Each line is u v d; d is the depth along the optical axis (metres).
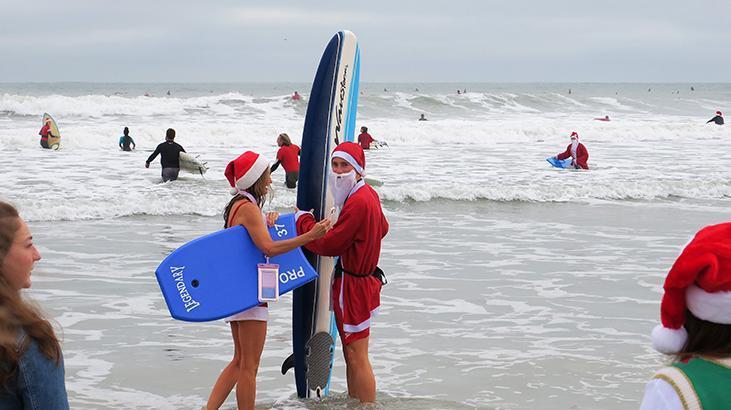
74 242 11.73
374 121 42.28
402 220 14.18
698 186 18.14
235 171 5.22
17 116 38.53
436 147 29.25
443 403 5.68
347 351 5.60
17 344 2.48
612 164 23.50
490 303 8.61
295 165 17.75
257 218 5.14
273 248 5.12
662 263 10.71
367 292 5.50
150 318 7.96
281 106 43.25
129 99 41.47
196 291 5.02
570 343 7.25
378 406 5.59
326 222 5.27
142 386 6.07
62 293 8.79
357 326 5.51
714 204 16.58
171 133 18.45
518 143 31.83
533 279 9.72
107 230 12.77
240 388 5.26
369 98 52.22
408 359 6.78
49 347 2.54
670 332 2.23
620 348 7.09
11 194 15.77
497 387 6.11
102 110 39.88
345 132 6.14
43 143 25.34
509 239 12.40
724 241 2.12
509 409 5.63
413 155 25.67
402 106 51.72
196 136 29.25
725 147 30.55
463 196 16.62
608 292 9.12
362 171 5.47
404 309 8.34
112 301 8.53
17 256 2.60
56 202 14.46
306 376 5.89
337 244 5.32
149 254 10.93
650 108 64.81
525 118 48.88
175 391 5.99
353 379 5.62
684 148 30.08
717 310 2.12
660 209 15.83
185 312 4.98
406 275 9.87
